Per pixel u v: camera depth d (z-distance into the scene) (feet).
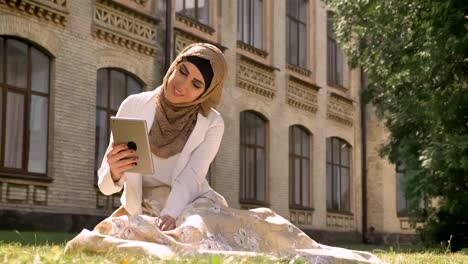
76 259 13.66
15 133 52.47
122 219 16.61
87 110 57.82
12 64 52.42
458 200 67.46
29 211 52.47
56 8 54.90
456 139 54.19
